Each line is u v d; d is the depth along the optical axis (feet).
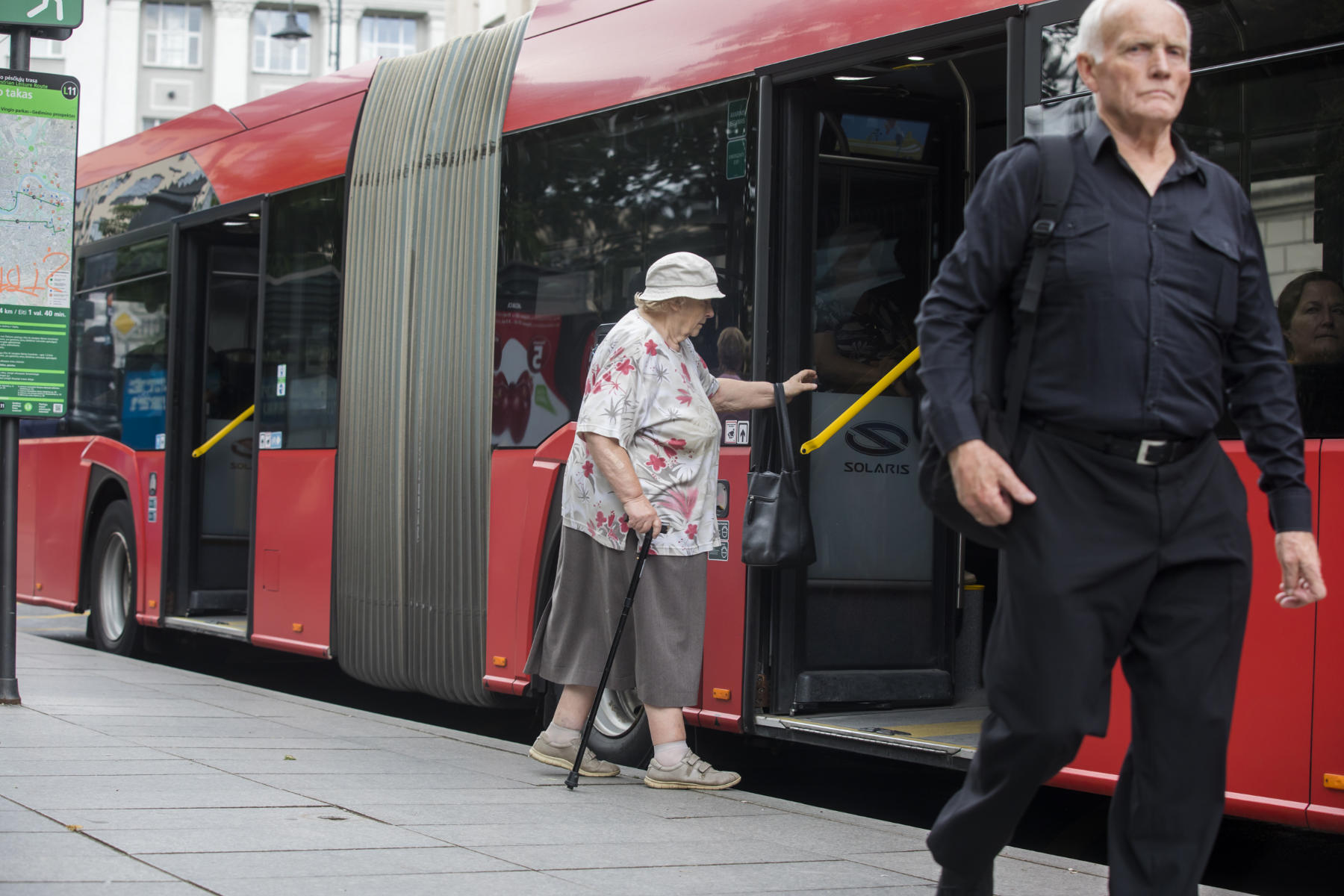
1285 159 15.11
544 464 24.11
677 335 19.72
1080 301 10.59
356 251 29.45
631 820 17.51
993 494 10.52
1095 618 10.63
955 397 10.69
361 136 29.84
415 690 27.43
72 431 40.75
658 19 23.17
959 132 22.08
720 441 20.56
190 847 14.73
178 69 161.27
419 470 27.02
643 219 22.74
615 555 19.89
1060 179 10.72
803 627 21.03
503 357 25.25
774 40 20.88
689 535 19.72
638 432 19.56
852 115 21.45
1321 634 14.64
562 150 24.45
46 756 20.11
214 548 36.65
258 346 32.78
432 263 27.17
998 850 11.39
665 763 19.83
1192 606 10.71
